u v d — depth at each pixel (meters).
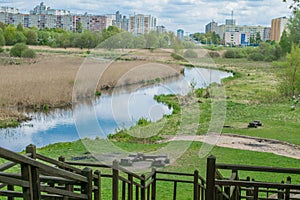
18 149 11.73
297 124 14.67
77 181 3.13
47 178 2.98
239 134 13.11
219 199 3.61
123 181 4.38
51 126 14.46
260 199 4.72
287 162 10.09
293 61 20.19
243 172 9.16
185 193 7.06
